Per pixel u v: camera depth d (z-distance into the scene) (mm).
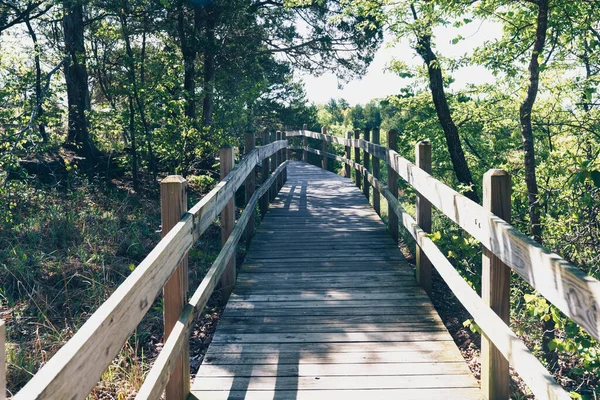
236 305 5141
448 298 6770
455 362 3932
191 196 11797
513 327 6613
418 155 5266
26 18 12492
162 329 5422
